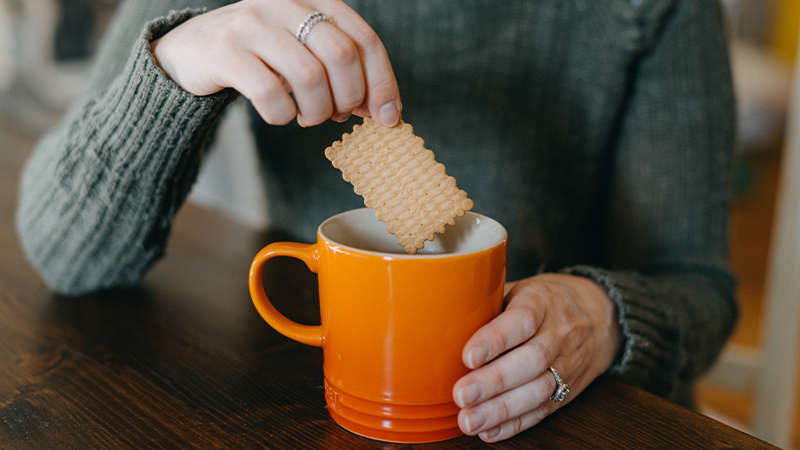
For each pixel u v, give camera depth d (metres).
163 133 0.46
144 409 0.40
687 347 0.51
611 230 0.69
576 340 0.42
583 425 0.40
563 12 0.64
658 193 0.64
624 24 0.63
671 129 0.64
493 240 0.39
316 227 0.70
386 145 0.39
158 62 0.43
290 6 0.38
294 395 0.42
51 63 1.24
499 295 0.38
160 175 0.48
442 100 0.66
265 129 0.69
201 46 0.40
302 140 0.67
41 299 0.53
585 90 0.66
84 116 0.50
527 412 0.38
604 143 0.67
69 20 1.23
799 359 1.23
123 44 0.54
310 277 0.56
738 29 2.55
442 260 0.35
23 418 0.39
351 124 0.65
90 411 0.40
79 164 0.49
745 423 1.27
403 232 0.38
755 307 1.66
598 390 0.43
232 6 0.41
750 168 2.36
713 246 0.64
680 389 0.65
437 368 0.37
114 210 0.50
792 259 0.86
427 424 0.38
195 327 0.49
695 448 0.38
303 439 0.38
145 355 0.46
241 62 0.38
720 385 0.97
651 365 0.48
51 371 0.44
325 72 0.38
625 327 0.47
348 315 0.37
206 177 1.09
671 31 0.63
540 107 0.66
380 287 0.36
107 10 1.20
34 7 1.22
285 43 0.38
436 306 0.36
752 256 1.97
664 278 0.60
